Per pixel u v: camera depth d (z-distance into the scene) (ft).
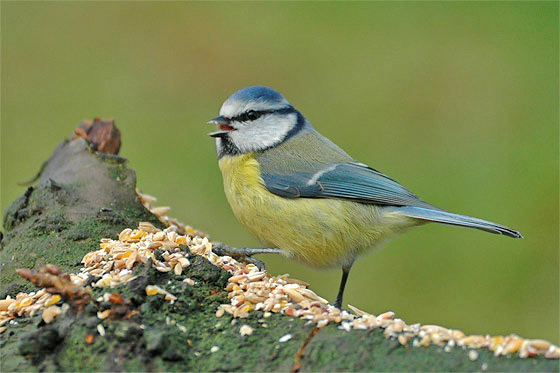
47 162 31.45
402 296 38.52
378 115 46.98
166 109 48.37
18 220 27.25
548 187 40.65
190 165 44.75
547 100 45.52
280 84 49.37
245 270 21.75
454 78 47.67
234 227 41.86
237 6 53.47
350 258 27.53
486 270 38.52
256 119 28.84
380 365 16.25
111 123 32.22
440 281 38.52
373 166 44.88
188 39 51.19
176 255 20.71
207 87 49.32
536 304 37.70
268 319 18.81
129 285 18.75
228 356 17.28
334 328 18.01
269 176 27.43
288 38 51.01
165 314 18.40
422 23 51.01
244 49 50.75
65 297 17.66
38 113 47.21
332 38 51.31
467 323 37.55
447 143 45.14
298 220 26.84
